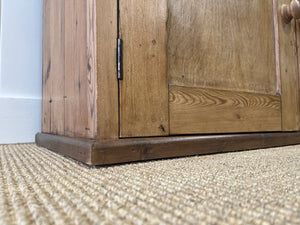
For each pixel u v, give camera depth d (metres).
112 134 0.33
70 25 0.42
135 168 0.30
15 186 0.22
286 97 0.59
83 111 0.36
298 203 0.18
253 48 0.53
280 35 0.59
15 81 0.64
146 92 0.36
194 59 0.43
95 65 0.32
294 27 0.63
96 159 0.30
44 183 0.23
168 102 0.38
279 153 0.42
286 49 0.60
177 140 0.37
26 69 0.66
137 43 0.35
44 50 0.63
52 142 0.47
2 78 0.63
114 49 0.33
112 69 0.33
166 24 0.39
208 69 0.45
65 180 0.24
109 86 0.33
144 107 0.36
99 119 0.32
